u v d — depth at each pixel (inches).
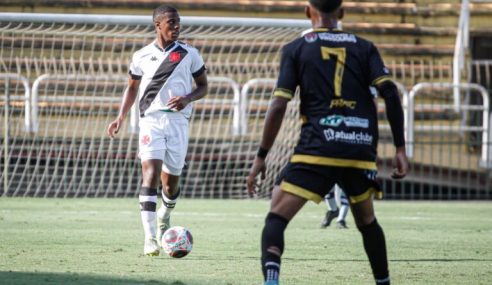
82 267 712.4
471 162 1828.2
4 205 1392.7
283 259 804.0
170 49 839.7
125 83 1724.9
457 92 1884.8
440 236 1057.5
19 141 1610.5
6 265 716.0
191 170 1753.2
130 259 774.5
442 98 1953.7
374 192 531.2
